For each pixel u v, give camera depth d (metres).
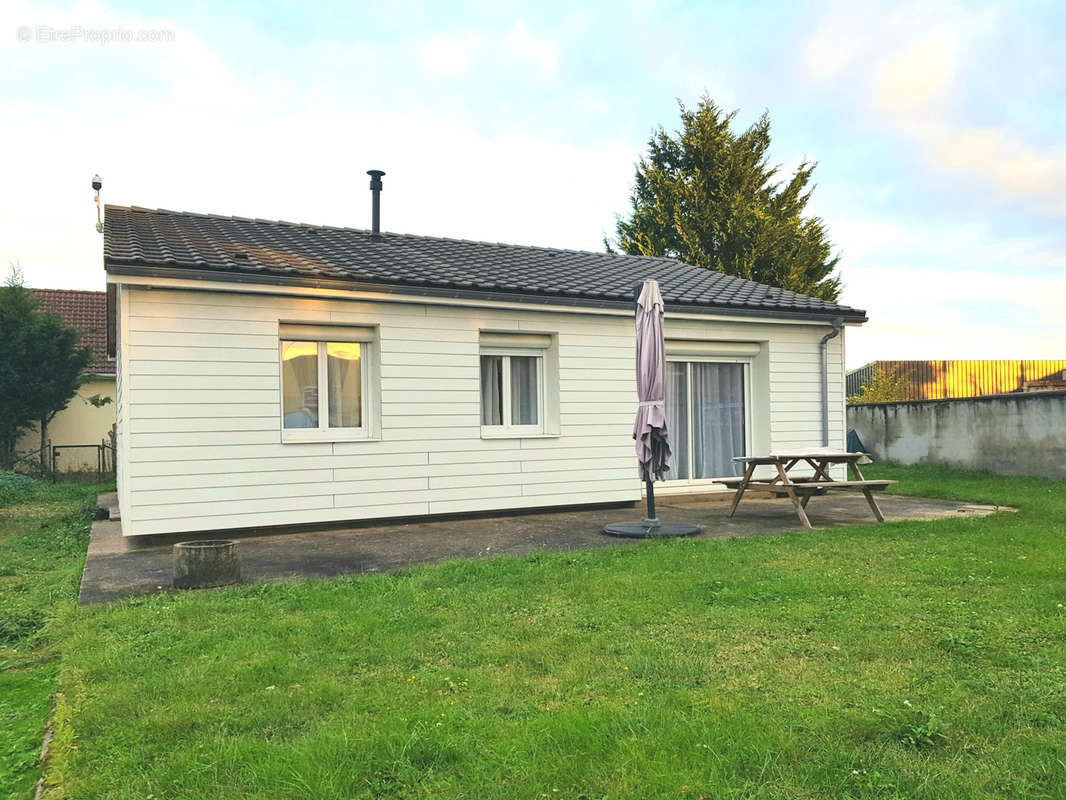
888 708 3.16
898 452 19.02
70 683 3.72
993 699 3.27
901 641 4.16
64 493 14.98
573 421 10.80
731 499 12.14
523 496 10.38
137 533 8.07
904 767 2.64
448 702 3.32
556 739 2.88
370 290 9.11
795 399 12.60
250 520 8.62
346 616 4.84
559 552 7.09
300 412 9.22
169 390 8.23
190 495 8.32
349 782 2.57
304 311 8.97
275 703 3.35
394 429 9.50
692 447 12.23
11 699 3.71
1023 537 7.54
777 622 4.59
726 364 12.52
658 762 2.68
